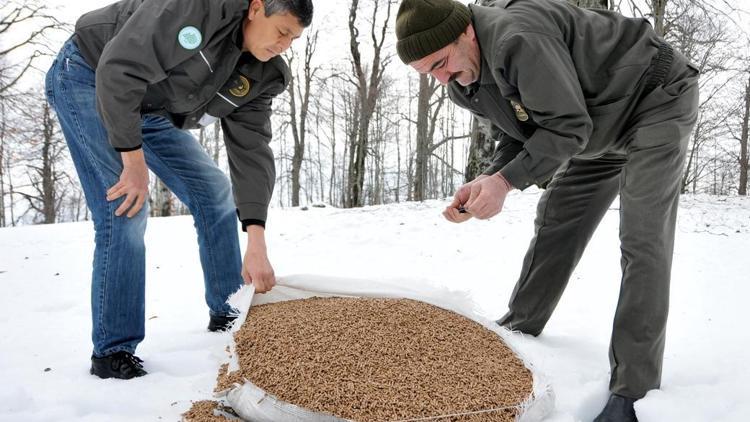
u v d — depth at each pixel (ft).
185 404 6.49
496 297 12.45
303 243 21.03
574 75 6.31
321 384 5.91
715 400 6.53
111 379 7.25
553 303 9.13
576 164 8.55
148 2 6.75
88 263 17.46
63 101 7.14
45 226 26.68
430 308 7.86
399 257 18.11
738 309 11.30
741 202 32.89
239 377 6.03
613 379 6.72
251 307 7.80
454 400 5.84
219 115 7.98
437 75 7.03
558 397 6.78
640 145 6.68
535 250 9.02
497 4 6.97
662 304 6.58
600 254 17.20
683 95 6.74
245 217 7.94
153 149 8.46
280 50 7.23
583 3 26.68
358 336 6.84
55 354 8.53
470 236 21.26
